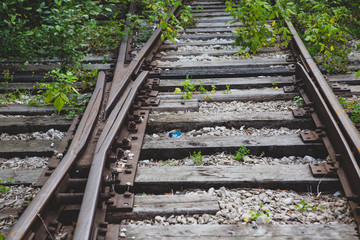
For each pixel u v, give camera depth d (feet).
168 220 9.57
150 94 16.88
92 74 18.95
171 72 19.52
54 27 19.53
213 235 8.87
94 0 27.50
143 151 12.69
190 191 10.91
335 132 11.79
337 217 9.57
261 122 14.30
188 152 12.72
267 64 20.25
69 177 10.47
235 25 27.94
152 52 21.93
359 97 16.16
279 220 9.50
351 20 25.95
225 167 11.51
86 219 8.09
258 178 10.91
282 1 19.67
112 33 25.27
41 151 13.14
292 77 18.26
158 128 14.46
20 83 18.89
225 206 9.92
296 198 10.46
